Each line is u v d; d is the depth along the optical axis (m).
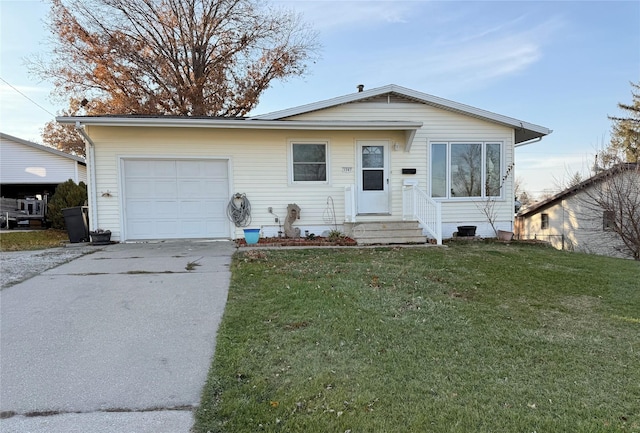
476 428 2.07
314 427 2.08
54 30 15.38
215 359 2.95
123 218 8.74
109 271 5.66
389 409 2.24
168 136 8.82
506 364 2.85
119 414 2.26
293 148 9.27
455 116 9.65
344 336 3.32
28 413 2.26
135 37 16.84
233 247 7.94
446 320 3.75
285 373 2.69
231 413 2.23
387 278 5.25
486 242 8.98
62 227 12.66
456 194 9.72
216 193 9.10
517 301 4.44
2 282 5.02
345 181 9.41
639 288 5.08
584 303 4.42
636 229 12.09
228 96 18.34
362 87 10.27
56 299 4.38
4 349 3.14
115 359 2.98
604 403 2.33
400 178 9.52
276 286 4.82
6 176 17.42
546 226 17.72
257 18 17.78
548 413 2.22
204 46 17.83
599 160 13.94
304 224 9.31
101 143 8.61
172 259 6.55
